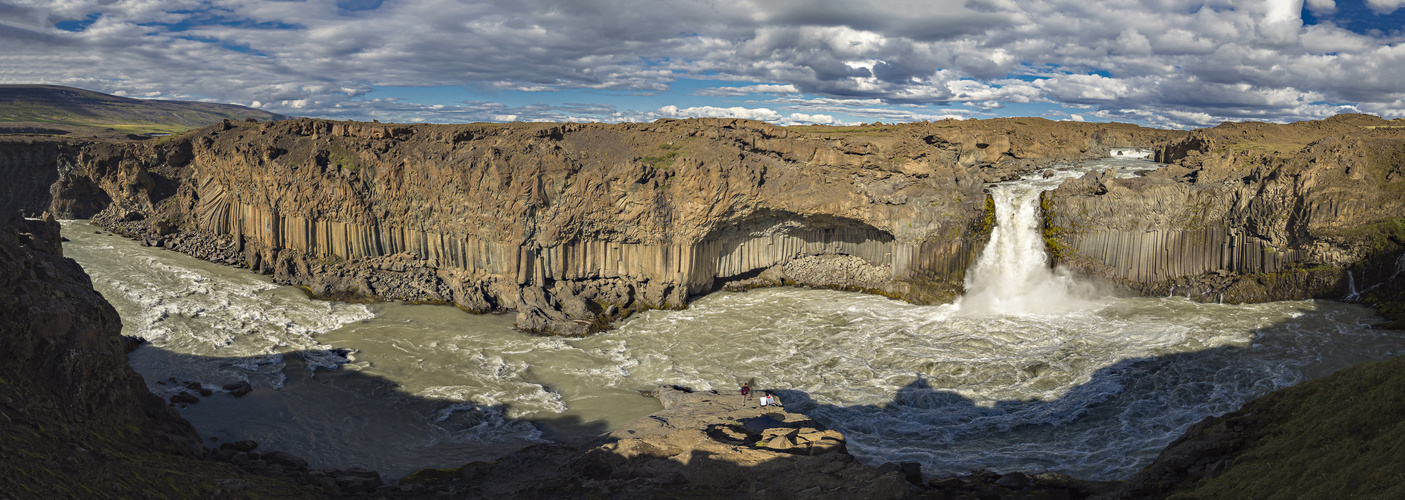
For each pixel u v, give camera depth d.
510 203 73.56
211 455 39.50
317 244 85.12
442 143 87.81
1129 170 86.38
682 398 50.75
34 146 115.31
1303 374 51.78
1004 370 57.09
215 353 59.97
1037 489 34.31
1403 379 28.55
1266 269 68.81
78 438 30.31
